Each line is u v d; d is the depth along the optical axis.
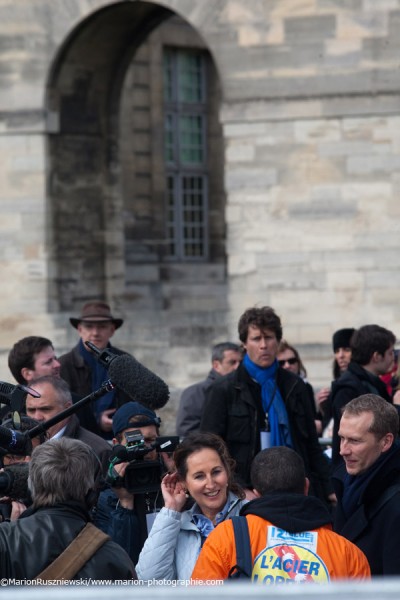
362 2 33.28
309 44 33.69
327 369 33.56
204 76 52.47
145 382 11.27
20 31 36.38
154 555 10.88
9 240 36.62
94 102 39.28
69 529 9.34
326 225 33.84
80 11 35.91
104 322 18.84
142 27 38.28
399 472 11.29
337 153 33.69
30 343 16.91
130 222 48.88
